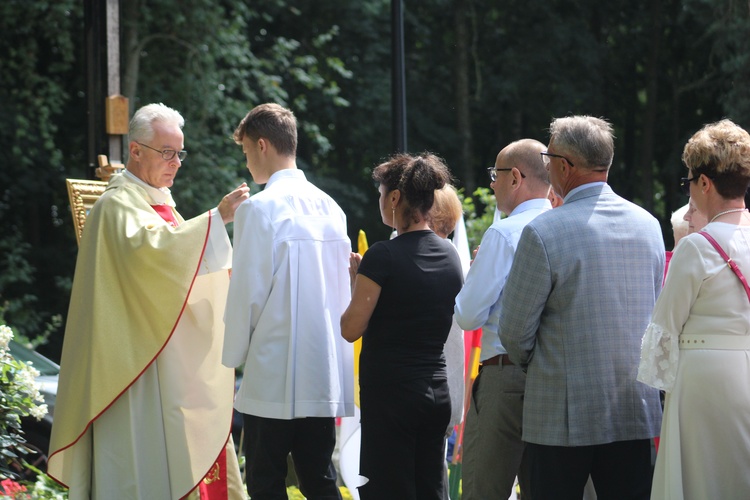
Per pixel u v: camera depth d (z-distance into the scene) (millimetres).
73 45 24672
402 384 6703
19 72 24797
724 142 6074
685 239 6051
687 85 37344
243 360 7352
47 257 28156
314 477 7477
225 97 25891
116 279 7691
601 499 6480
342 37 32375
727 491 5992
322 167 34281
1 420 8641
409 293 6734
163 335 7582
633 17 37844
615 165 39219
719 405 5977
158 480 7719
